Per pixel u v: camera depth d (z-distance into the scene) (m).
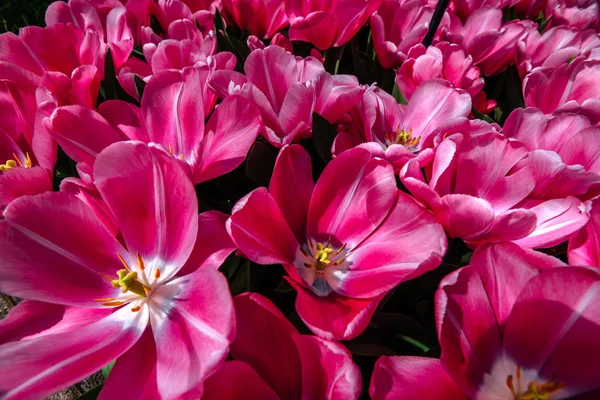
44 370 0.17
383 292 0.18
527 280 0.19
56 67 0.34
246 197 0.19
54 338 0.19
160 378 0.18
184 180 0.19
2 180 0.24
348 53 0.41
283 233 0.22
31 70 0.34
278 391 0.20
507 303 0.19
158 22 0.44
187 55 0.31
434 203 0.22
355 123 0.28
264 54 0.28
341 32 0.35
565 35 0.38
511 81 0.38
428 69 0.31
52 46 0.33
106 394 0.18
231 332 0.15
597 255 0.22
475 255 0.19
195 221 0.19
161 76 0.26
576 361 0.19
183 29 0.36
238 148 0.24
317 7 0.35
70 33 0.33
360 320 0.18
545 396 0.19
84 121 0.24
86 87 0.30
